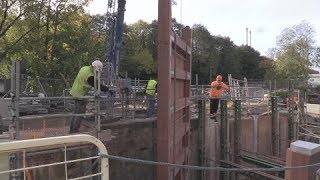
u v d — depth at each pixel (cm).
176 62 1011
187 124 1252
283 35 6638
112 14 2675
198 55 7756
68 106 1447
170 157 912
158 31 873
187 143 1266
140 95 1664
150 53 6706
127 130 1023
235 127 1652
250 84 3988
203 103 1515
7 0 2536
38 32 2561
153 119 1102
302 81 4769
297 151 626
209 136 1548
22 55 2492
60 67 2472
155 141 1072
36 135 814
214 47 8031
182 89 1166
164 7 866
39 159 721
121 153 1006
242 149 1733
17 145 340
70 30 2581
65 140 365
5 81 2208
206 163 1505
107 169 388
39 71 2442
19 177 635
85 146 770
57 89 1923
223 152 1587
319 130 2134
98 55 2711
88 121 981
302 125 2098
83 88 878
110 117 1109
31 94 1546
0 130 907
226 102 1612
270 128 1948
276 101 1961
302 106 2159
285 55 5794
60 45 2531
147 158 1068
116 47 2620
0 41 2555
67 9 2612
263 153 1827
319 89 5034
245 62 8644
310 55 5759
